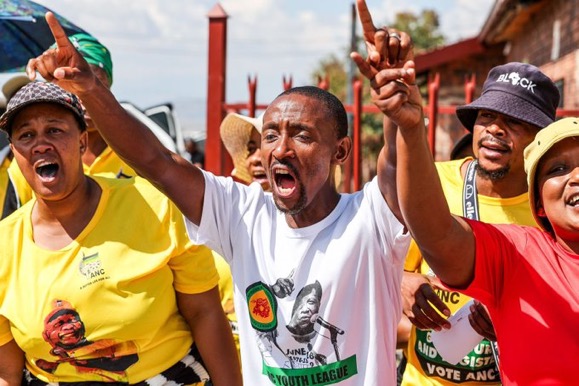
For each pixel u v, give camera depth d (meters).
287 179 2.73
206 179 2.88
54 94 3.03
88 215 3.12
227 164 6.60
